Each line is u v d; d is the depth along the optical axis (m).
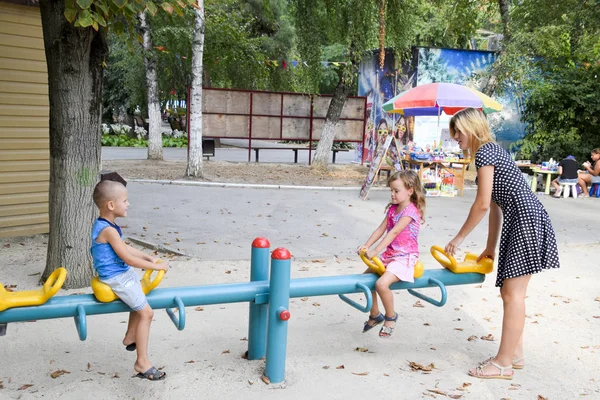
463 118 3.90
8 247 7.11
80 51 5.23
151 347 4.23
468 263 4.16
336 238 8.23
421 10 17.59
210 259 6.81
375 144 18.03
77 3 4.20
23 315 3.13
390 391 3.64
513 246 3.75
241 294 3.60
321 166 16.39
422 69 16.05
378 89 17.98
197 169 13.64
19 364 3.90
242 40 18.39
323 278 3.88
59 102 5.30
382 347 4.40
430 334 4.74
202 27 13.16
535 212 3.72
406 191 4.12
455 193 13.02
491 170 3.77
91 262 5.56
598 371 4.11
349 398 3.53
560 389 3.79
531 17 15.95
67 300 3.26
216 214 9.64
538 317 5.27
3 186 7.41
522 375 4.00
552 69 16.23
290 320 4.95
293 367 3.94
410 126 15.79
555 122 16.28
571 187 13.45
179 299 3.43
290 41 24.39
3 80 7.20
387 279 3.94
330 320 4.98
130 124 32.62
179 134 29.73
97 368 3.86
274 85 22.78
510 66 14.59
